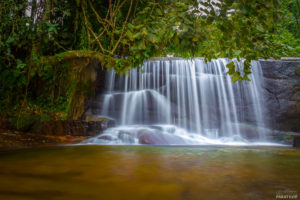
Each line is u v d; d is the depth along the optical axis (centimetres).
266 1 225
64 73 666
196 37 247
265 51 296
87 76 686
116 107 895
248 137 891
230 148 523
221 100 964
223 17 238
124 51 607
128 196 155
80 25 725
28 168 245
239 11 239
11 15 601
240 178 206
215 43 329
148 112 938
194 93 965
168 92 957
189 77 970
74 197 151
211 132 919
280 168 255
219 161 304
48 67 602
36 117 649
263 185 182
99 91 875
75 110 715
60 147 484
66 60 623
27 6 648
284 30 1064
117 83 919
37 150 422
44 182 188
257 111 951
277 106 941
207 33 260
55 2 674
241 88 966
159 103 946
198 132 922
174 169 245
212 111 956
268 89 952
